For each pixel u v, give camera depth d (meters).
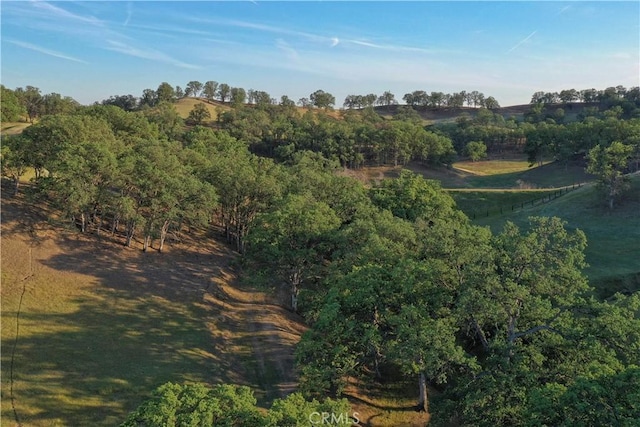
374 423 34.50
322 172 85.00
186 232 69.00
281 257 47.53
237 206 66.62
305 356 33.91
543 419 21.28
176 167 60.97
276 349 42.59
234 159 77.56
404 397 38.38
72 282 47.06
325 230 48.31
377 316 35.34
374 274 33.84
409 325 30.33
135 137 87.44
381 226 43.75
